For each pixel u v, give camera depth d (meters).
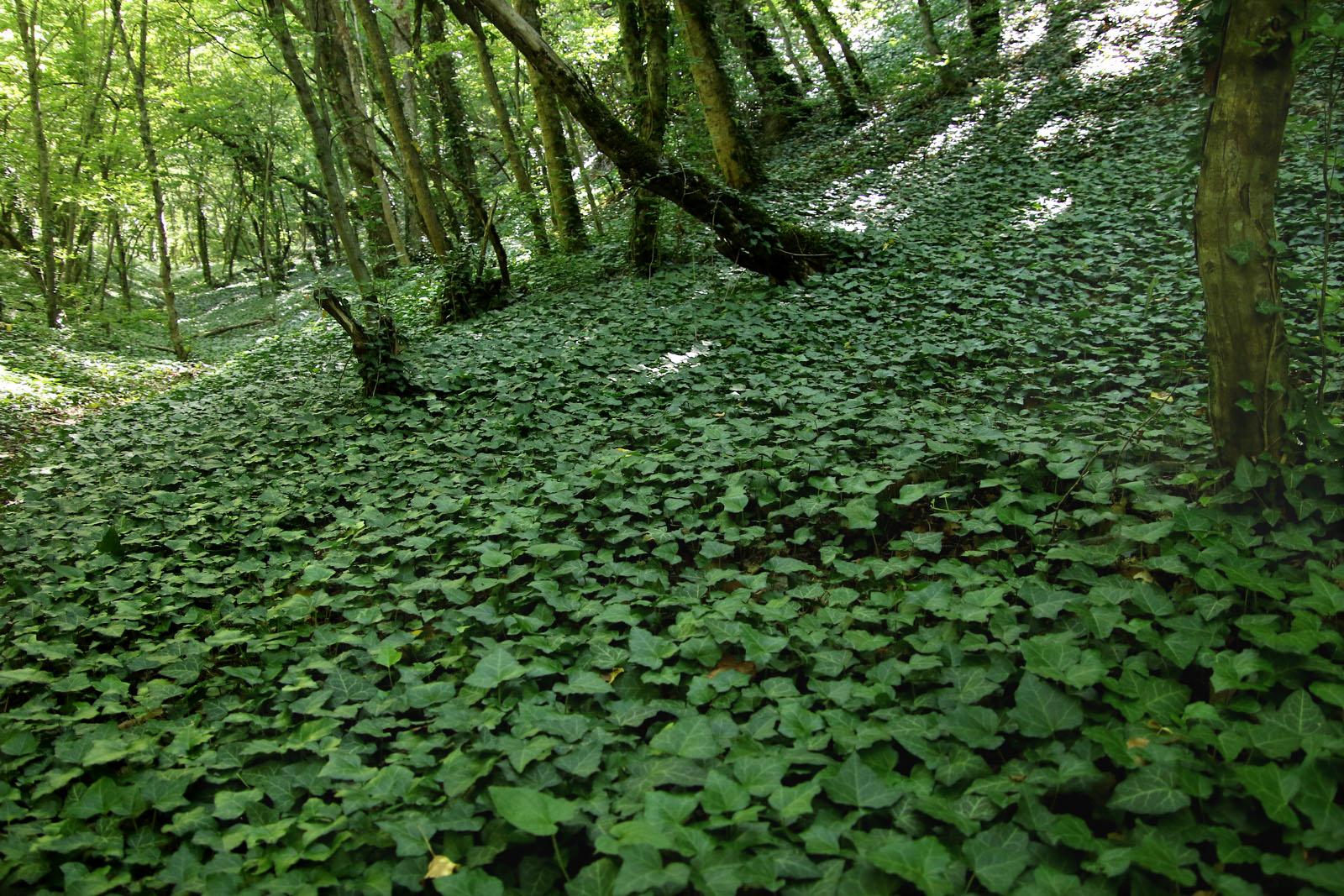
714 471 4.99
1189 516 3.47
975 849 2.17
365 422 7.54
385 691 3.47
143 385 13.62
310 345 13.41
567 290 12.62
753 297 9.80
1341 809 2.10
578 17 20.45
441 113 17.05
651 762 2.65
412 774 2.71
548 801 2.22
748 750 2.66
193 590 4.59
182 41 18.28
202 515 5.74
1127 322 7.06
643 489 4.92
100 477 7.24
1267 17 3.09
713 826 2.28
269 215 32.31
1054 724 2.56
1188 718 2.53
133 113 18.62
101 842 2.64
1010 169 13.43
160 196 16.02
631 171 9.95
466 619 3.87
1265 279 3.37
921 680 2.95
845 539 4.41
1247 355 3.46
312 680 3.50
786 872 2.14
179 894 2.40
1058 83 16.88
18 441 9.27
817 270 10.35
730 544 4.38
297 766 2.96
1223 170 3.34
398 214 21.89
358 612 4.00
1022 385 6.13
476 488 5.67
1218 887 1.99
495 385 7.87
